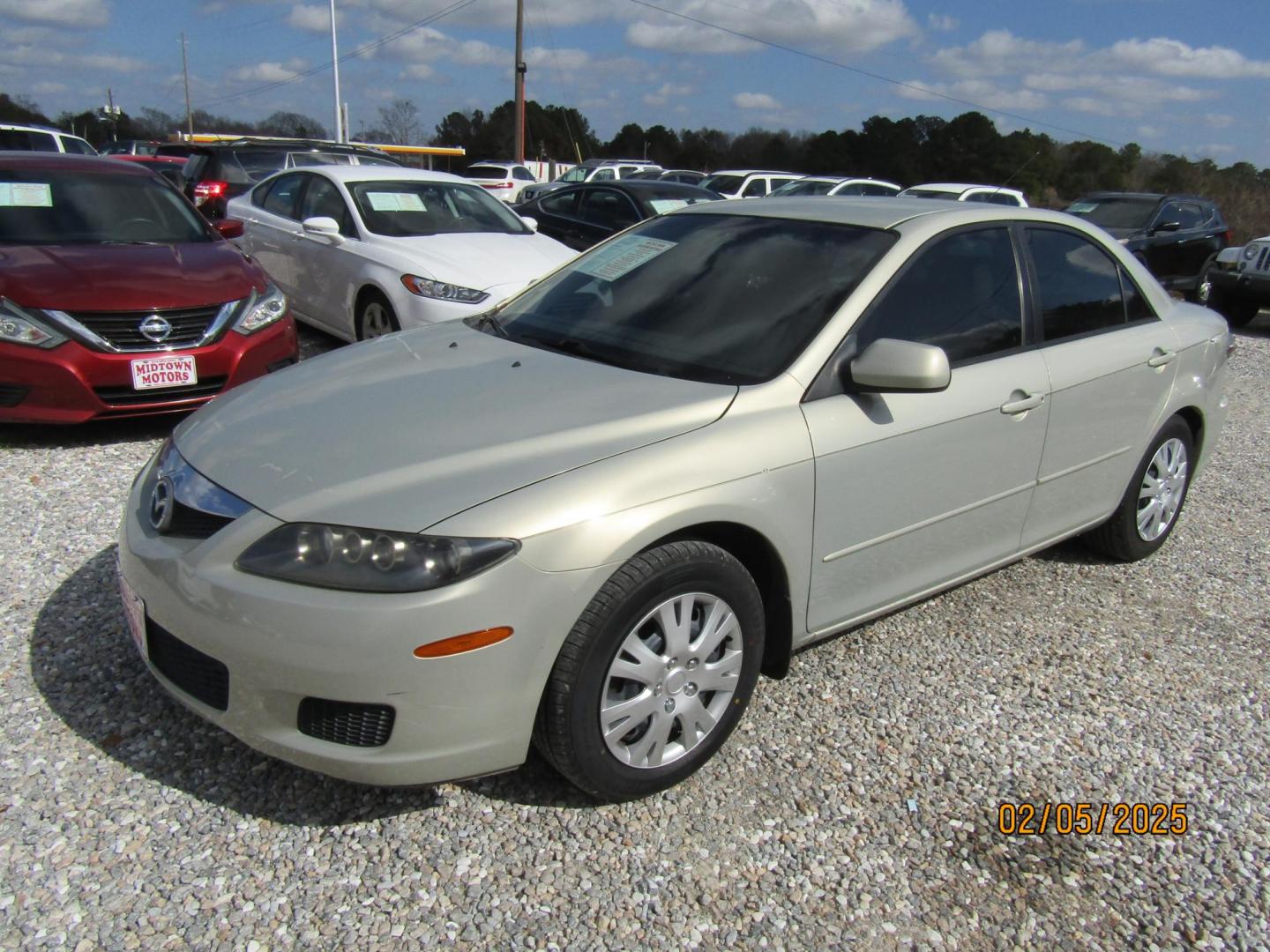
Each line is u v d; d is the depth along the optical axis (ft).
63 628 10.75
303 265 25.26
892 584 10.62
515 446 8.07
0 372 15.79
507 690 7.50
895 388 9.12
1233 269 42.01
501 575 7.28
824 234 11.04
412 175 26.45
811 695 10.64
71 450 16.65
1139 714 10.78
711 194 39.04
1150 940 7.63
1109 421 12.76
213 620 7.50
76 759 8.64
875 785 9.19
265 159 40.78
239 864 7.62
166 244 19.62
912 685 11.00
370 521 7.30
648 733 8.42
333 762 7.45
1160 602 13.66
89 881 7.32
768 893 7.76
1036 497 12.11
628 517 7.77
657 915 7.45
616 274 11.76
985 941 7.48
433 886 7.55
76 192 20.25
